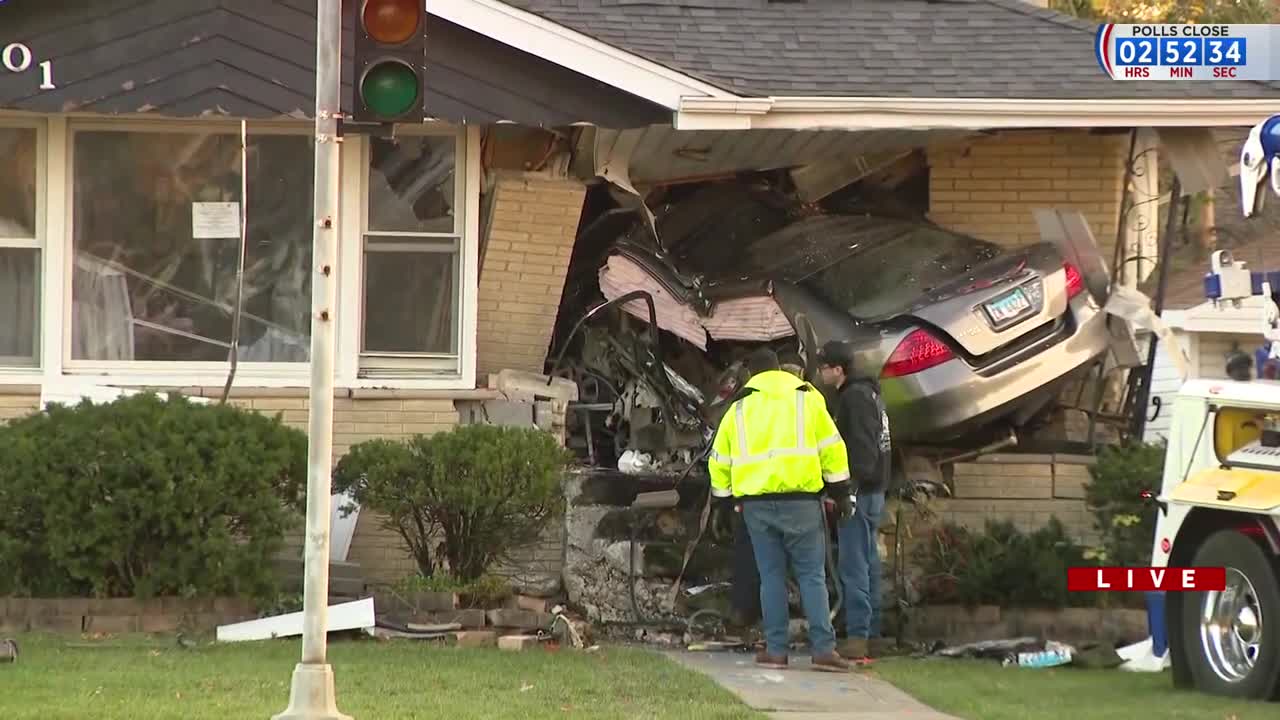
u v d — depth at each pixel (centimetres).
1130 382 5106
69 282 4909
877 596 4425
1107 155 5550
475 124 4894
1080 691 3844
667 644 4559
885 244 5028
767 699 3662
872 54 5128
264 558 4356
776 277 4916
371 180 4997
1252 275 3897
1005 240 5584
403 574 4850
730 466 4141
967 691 3809
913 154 5669
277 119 4816
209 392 4928
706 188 5791
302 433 4553
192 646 4053
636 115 4853
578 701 3472
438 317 5028
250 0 4784
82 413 4325
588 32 5022
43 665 3709
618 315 5325
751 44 5144
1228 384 3766
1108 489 4731
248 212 4988
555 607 4641
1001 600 4716
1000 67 5103
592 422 5309
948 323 4503
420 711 3275
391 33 3103
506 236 5131
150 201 4959
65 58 4734
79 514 4225
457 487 4416
